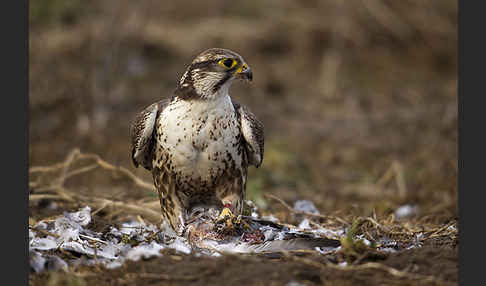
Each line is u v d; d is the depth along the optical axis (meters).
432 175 13.27
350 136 16.88
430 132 16.19
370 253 6.71
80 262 6.96
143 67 20.31
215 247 7.48
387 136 16.55
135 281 6.34
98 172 13.45
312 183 13.61
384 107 18.91
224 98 7.87
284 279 6.13
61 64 18.12
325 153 15.68
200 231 7.85
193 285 6.16
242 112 8.25
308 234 8.29
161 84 20.02
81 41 18.42
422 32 22.70
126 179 12.79
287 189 13.20
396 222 9.54
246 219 8.30
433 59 22.64
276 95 20.27
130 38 18.78
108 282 6.41
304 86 20.80
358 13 22.36
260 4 24.16
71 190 11.27
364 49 22.62
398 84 20.94
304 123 18.06
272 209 10.71
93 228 8.90
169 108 7.95
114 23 17.88
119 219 9.78
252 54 22.33
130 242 7.69
